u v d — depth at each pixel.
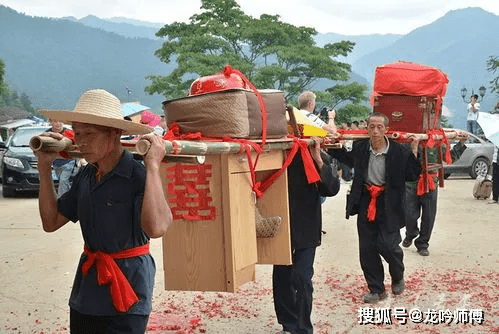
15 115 54.06
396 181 6.90
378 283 7.09
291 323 5.81
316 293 7.45
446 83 8.63
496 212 14.50
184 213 4.52
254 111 4.55
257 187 4.76
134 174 3.49
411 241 9.97
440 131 8.75
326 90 47.44
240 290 7.50
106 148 3.45
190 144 3.73
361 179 7.02
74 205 3.66
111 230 3.46
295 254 5.66
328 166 5.57
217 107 4.36
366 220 7.01
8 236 11.16
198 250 4.52
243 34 46.16
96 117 3.29
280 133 5.05
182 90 46.31
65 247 10.16
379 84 8.45
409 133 7.95
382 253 7.01
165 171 4.53
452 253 9.79
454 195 18.05
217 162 4.42
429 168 8.84
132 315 3.48
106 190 3.47
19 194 18.58
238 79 4.69
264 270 8.46
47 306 6.96
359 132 7.28
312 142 5.42
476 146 23.42
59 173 10.43
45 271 8.54
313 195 5.60
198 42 45.91
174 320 6.41
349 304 7.02
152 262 3.62
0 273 8.42
